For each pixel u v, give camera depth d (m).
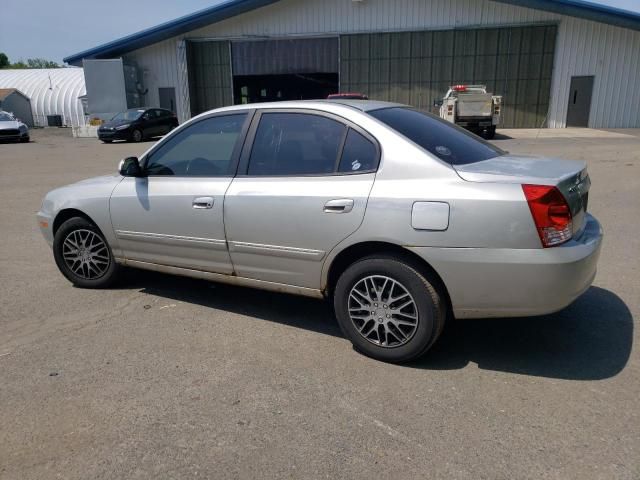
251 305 4.68
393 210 3.37
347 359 3.66
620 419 2.90
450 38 26.83
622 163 12.70
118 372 3.51
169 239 4.45
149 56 30.86
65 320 4.39
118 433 2.87
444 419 2.94
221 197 4.08
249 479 2.50
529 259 3.12
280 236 3.84
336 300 3.73
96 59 29.98
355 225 3.50
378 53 27.94
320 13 28.23
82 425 2.94
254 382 3.37
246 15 29.17
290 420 2.95
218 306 4.67
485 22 26.19
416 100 28.00
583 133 23.06
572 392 3.19
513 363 3.56
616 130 24.36
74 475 2.55
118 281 5.22
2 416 3.04
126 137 24.16
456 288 3.30
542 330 4.04
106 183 4.88
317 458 2.64
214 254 4.24
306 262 3.79
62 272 5.24
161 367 3.57
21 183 12.12
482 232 3.17
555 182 3.14
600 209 7.97
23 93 46.00
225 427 2.90
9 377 3.47
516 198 3.12
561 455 2.62
